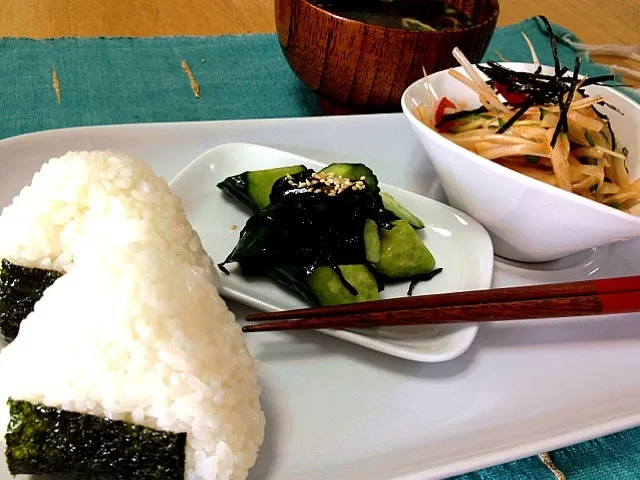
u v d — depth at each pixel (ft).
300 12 1.28
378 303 0.91
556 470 0.83
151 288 0.67
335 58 1.30
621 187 1.14
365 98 1.37
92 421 0.64
